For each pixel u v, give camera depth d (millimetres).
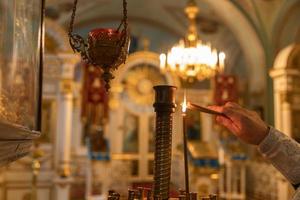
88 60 1588
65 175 8125
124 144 11703
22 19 1450
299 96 8445
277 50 9711
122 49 1563
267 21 9852
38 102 2041
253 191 10211
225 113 1297
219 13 10688
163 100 1395
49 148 8227
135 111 11766
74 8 1646
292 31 9547
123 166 10719
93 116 9859
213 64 6516
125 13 1564
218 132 10914
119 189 10273
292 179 1183
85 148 11047
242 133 1252
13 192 7906
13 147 1211
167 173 1362
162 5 12406
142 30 13812
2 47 1102
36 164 7438
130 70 11688
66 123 8242
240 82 12125
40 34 2053
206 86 13266
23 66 1489
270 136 1215
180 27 13352
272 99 9812
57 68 8273
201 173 9211
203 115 11742
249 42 10477
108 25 13625
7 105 1167
